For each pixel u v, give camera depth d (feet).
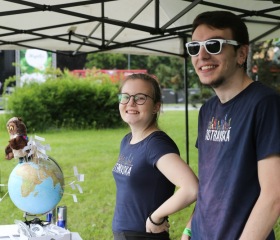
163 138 6.61
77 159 29.37
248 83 5.56
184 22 13.70
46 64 55.26
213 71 5.56
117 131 38.58
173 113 50.26
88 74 43.01
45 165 6.51
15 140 6.65
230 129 5.45
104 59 68.03
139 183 6.52
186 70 17.95
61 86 38.68
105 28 14.93
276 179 4.98
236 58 5.59
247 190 5.27
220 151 5.51
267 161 5.05
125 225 6.61
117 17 13.66
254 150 5.24
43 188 6.36
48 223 6.98
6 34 13.62
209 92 40.14
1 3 11.75
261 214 4.99
